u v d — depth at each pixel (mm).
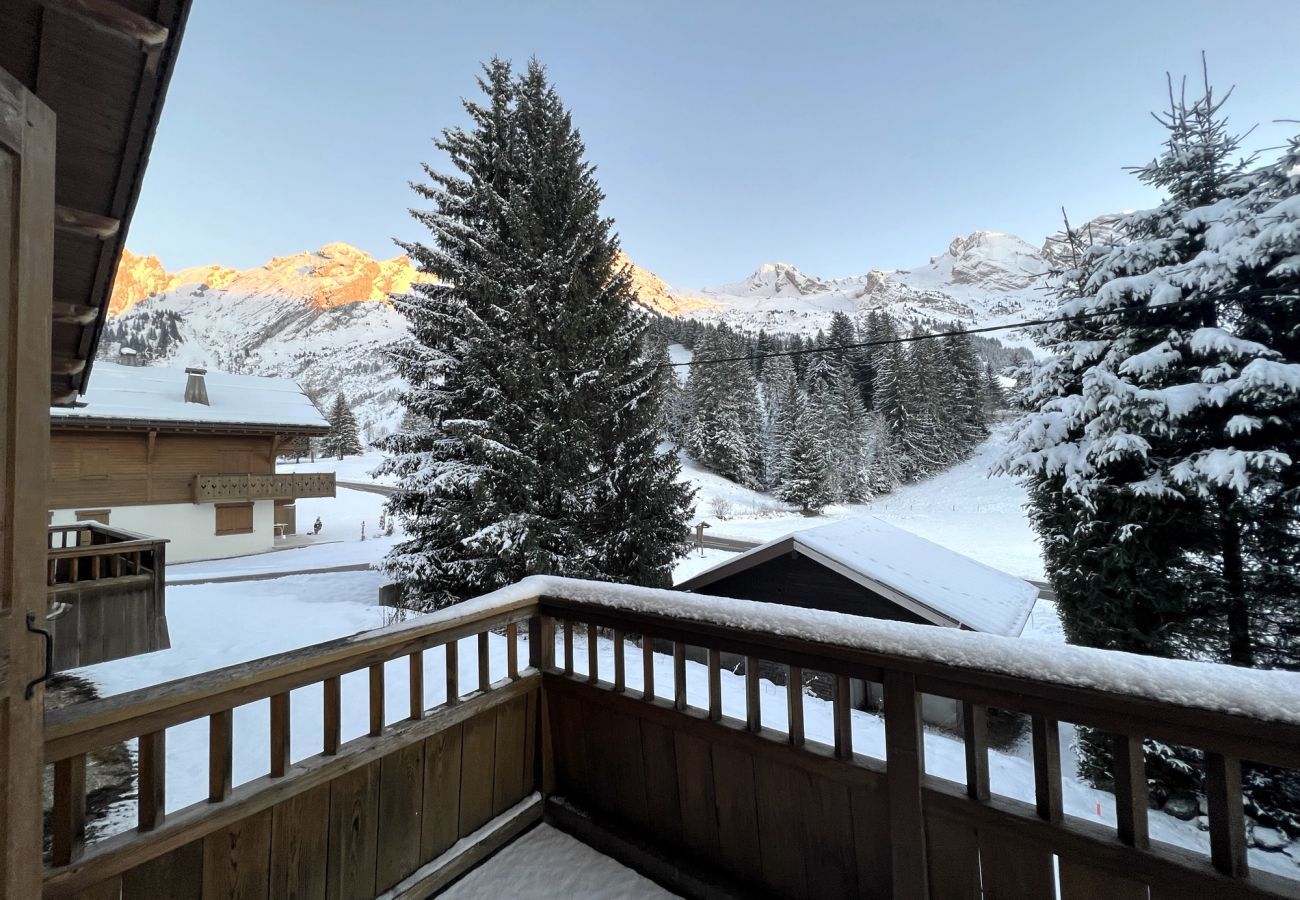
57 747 1221
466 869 2129
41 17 1629
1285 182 5234
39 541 1076
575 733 2432
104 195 2344
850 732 1679
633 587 2250
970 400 38750
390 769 1933
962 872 1439
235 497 17453
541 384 8516
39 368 1077
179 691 1404
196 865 1451
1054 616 12734
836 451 34656
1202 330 5148
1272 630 4859
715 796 1978
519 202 8664
